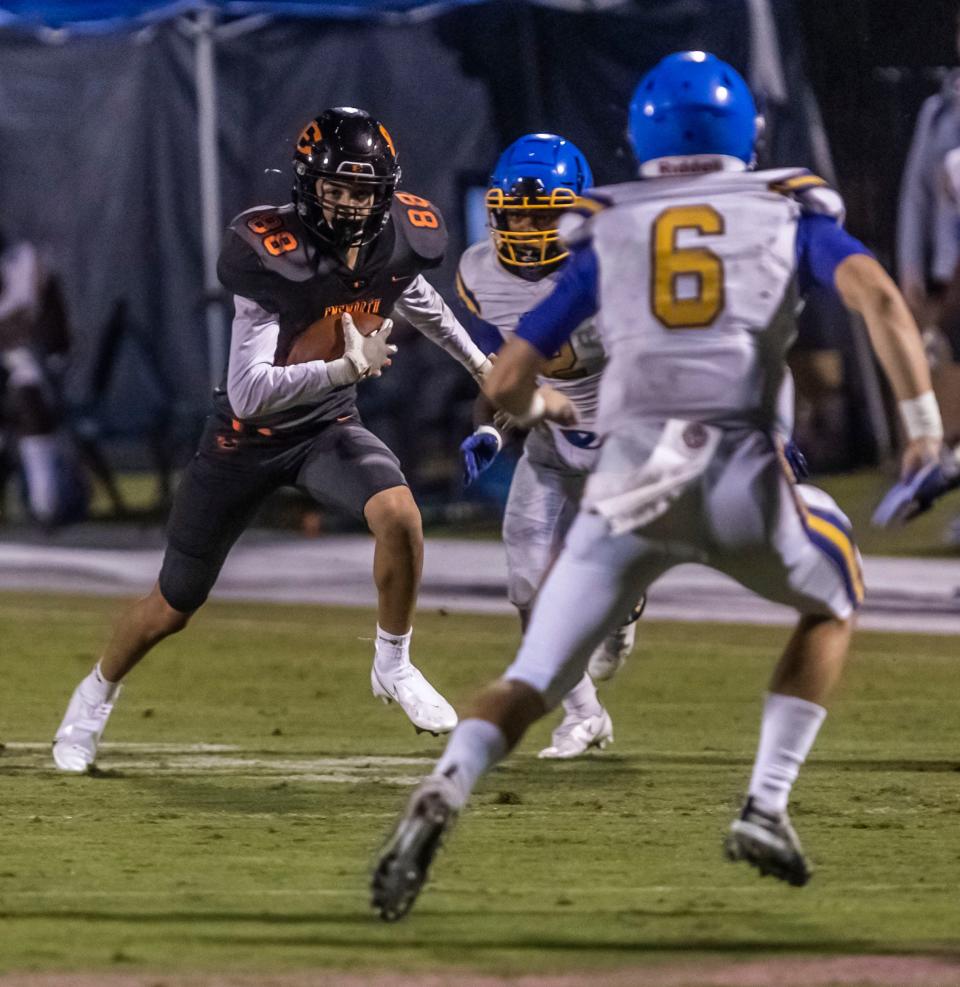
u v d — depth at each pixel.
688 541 15.15
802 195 15.47
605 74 58.75
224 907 16.41
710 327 15.18
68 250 68.44
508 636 40.00
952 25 55.78
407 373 60.97
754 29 56.22
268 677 34.88
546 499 25.11
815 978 13.80
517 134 60.34
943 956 14.59
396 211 23.25
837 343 60.59
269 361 22.16
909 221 50.41
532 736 28.89
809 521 15.54
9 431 62.50
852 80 56.47
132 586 49.22
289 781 24.06
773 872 15.85
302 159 22.00
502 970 14.00
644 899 16.92
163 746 27.23
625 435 15.27
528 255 24.52
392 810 21.94
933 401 14.68
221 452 23.27
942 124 50.34
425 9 61.16
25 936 15.21
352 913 16.14
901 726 29.41
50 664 36.06
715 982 13.65
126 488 74.44
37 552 55.91
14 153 68.62
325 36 63.12
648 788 23.62
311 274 22.33
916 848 19.66
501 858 18.98
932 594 45.12
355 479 23.09
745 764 25.69
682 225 15.31
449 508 60.47
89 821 21.09
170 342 67.38
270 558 53.81
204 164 62.56
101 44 67.44
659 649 38.03
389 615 23.47
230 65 64.31
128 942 14.98
